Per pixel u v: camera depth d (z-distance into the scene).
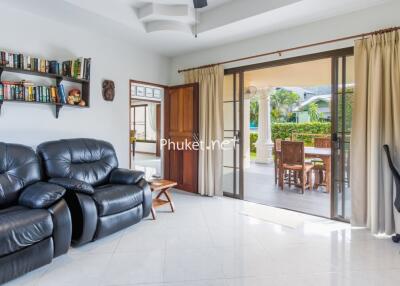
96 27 3.47
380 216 2.77
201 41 4.00
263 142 7.94
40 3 2.79
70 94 3.38
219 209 3.63
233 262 2.19
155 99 8.53
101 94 3.82
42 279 1.94
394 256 2.29
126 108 4.18
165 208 3.68
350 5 2.83
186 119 4.58
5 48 2.83
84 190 2.45
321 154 4.47
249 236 2.72
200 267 2.11
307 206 3.75
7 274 1.78
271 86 7.59
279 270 2.07
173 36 3.78
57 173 2.75
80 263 2.17
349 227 2.96
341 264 2.16
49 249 2.04
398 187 2.40
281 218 3.26
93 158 3.23
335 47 3.13
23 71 2.86
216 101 4.20
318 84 6.95
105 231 2.54
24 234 1.85
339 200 3.22
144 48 4.38
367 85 2.82
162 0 3.23
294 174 4.96
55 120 3.30
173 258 2.26
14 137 2.93
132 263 2.17
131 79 4.24
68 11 2.98
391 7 2.75
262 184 5.21
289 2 2.80
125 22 3.32
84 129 3.62
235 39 3.91
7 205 2.26
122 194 2.72
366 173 2.87
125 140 4.17
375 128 2.72
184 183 4.66
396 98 2.64
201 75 4.39
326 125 8.29
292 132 8.89
